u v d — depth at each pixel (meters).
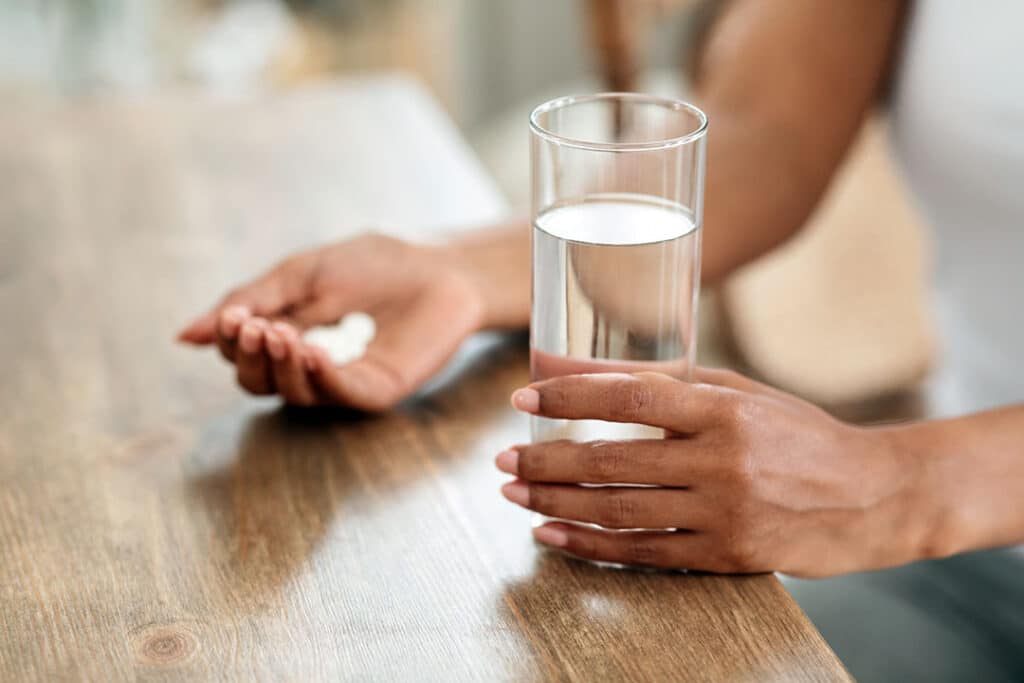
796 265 1.80
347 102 1.28
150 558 0.73
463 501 0.77
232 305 0.83
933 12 0.97
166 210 1.04
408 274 0.86
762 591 0.71
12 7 1.85
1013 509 0.74
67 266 0.97
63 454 0.80
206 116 1.23
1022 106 0.93
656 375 0.70
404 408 0.84
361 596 0.71
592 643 0.68
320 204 1.05
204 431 0.82
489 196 1.06
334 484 0.78
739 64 1.01
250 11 2.11
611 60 1.25
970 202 0.99
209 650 0.68
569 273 0.70
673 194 0.71
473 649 0.68
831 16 0.99
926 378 1.76
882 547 0.73
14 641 0.68
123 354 0.88
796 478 0.71
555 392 0.70
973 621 0.95
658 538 0.71
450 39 2.40
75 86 1.92
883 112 1.05
